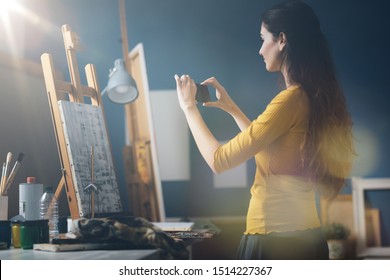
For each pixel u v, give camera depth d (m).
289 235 1.84
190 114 2.08
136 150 4.31
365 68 4.95
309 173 1.88
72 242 1.82
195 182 4.89
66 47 2.56
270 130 1.87
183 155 4.91
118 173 4.92
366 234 4.72
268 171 1.89
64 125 2.30
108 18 5.04
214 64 4.99
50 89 2.36
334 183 1.94
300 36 1.99
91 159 2.34
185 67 5.00
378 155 4.88
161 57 5.02
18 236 1.96
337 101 1.99
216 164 1.95
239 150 1.90
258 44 4.97
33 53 4.01
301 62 1.96
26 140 2.77
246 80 4.96
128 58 4.35
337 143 1.96
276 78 4.94
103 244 1.82
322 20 4.99
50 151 2.97
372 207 4.80
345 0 4.98
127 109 4.38
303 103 1.91
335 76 2.03
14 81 2.74
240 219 4.79
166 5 5.05
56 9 4.55
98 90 2.69
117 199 2.46
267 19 2.06
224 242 4.77
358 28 4.96
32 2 4.09
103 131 2.57
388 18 4.95
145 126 4.21
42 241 1.95
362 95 4.93
